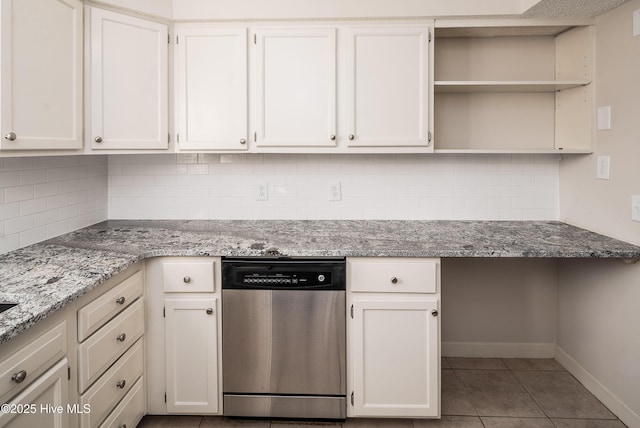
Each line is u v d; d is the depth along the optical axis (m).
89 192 2.56
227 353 2.06
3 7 1.52
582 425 2.11
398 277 2.01
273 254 2.00
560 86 2.48
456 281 2.81
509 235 2.29
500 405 2.30
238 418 2.19
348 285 2.03
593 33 2.34
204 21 2.35
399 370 2.04
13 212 1.95
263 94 2.37
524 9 2.25
